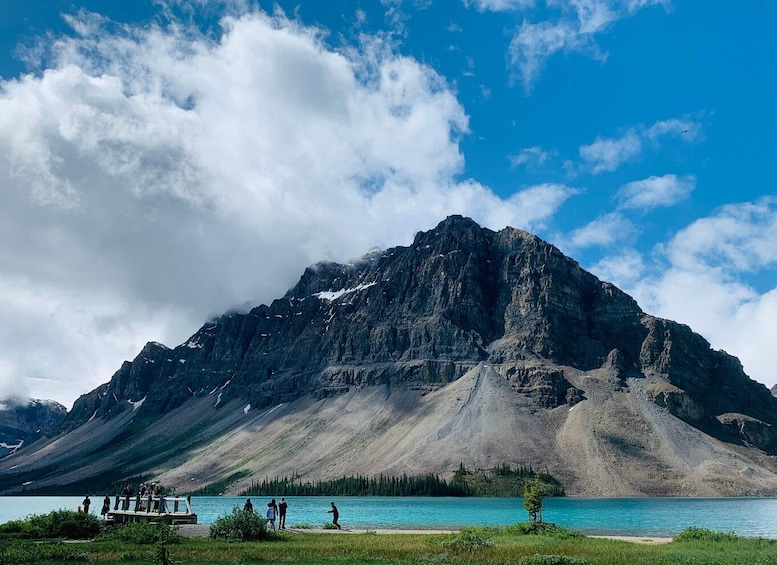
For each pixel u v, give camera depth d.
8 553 59.34
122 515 96.88
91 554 62.31
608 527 133.38
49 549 62.16
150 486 106.75
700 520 157.00
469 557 62.69
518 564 58.09
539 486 104.38
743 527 134.38
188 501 100.06
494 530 96.06
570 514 184.75
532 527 93.31
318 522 148.50
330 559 60.00
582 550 68.38
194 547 69.25
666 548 71.12
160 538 65.38
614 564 57.41
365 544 74.06
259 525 81.69
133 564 55.03
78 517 84.94
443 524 139.50
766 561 58.66
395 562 58.09
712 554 64.06
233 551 65.88
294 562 57.84
